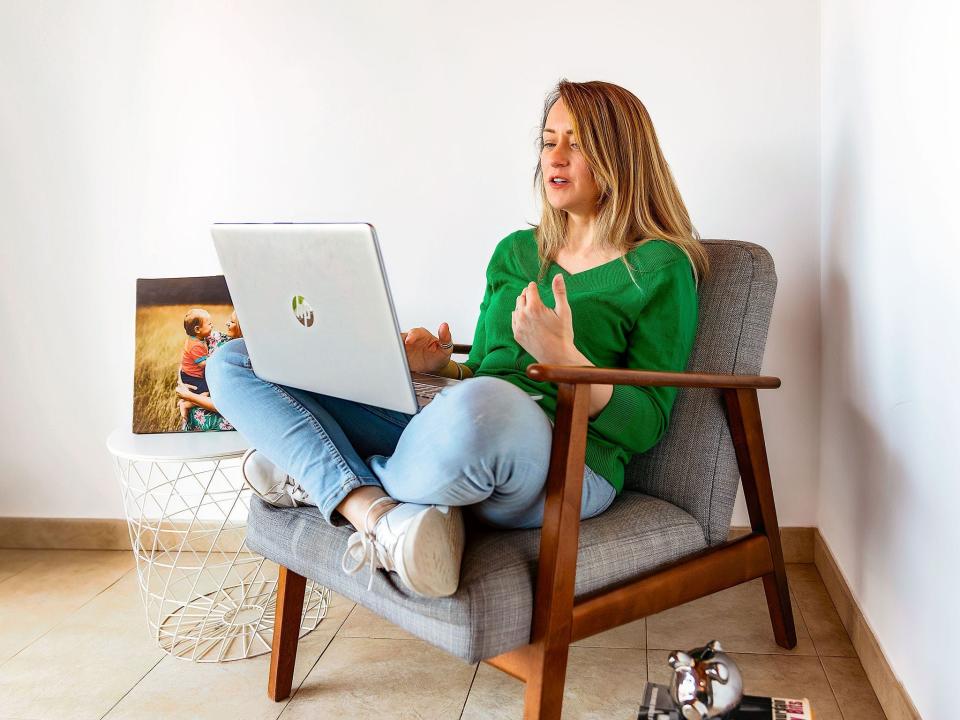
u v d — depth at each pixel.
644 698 1.15
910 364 1.41
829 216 2.02
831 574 2.02
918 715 1.40
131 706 1.68
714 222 2.16
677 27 2.12
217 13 2.28
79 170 2.39
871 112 1.64
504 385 1.28
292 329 1.38
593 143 1.67
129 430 2.08
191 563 2.40
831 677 1.69
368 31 2.23
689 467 1.65
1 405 2.53
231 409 1.50
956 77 1.17
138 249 2.41
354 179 2.29
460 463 1.23
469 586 1.25
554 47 2.17
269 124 2.30
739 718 1.09
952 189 1.20
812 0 2.06
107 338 2.46
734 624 1.93
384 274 1.22
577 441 1.27
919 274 1.35
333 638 1.94
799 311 2.15
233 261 1.40
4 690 1.76
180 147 2.35
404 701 1.67
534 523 1.39
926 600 1.36
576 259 1.76
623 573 1.41
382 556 1.28
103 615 2.09
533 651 1.28
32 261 2.45
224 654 1.88
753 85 2.10
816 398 2.17
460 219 2.26
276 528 1.56
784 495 2.23
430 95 2.23
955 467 1.22
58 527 2.55
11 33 2.36
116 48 2.33
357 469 1.38
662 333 1.59
